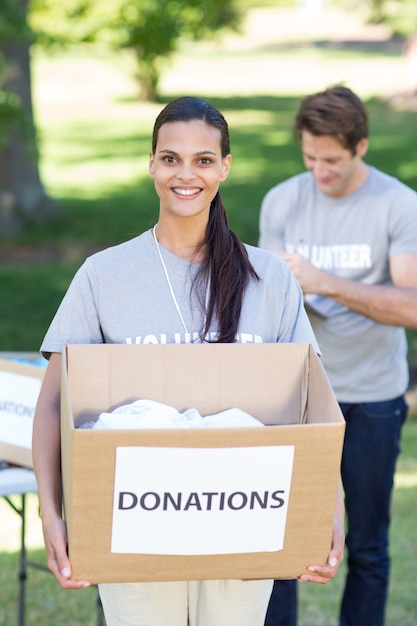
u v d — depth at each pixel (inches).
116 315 96.5
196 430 81.3
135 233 103.7
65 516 89.5
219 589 95.2
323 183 139.4
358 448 141.3
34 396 124.8
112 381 94.5
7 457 128.4
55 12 780.0
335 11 2261.3
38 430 94.6
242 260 97.7
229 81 1284.4
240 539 85.6
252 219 611.2
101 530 83.7
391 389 141.7
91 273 96.7
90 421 94.7
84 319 97.0
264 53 1610.5
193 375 95.4
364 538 142.3
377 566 142.7
